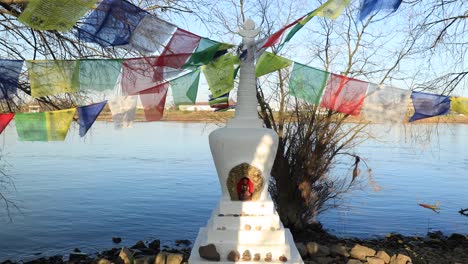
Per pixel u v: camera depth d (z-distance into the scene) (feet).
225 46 16.14
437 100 18.12
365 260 34.55
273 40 15.51
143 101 17.95
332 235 48.01
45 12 12.84
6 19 22.74
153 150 137.18
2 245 46.32
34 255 43.73
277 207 45.85
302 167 45.06
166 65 16.07
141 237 49.96
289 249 21.59
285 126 45.50
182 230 52.90
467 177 91.15
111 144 157.58
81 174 89.66
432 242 45.32
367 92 18.12
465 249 41.52
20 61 15.38
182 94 18.37
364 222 55.01
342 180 64.03
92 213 59.26
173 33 15.17
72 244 47.11
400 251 40.06
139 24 14.73
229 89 17.62
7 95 15.92
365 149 141.69
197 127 293.64
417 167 105.91
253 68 23.56
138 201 66.69
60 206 62.44
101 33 14.87
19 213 58.29
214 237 21.86
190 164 106.73
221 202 22.63
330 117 44.68
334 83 18.17
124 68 16.03
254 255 21.44
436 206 62.75
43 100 26.78
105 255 42.32
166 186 78.59
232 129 22.85
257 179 22.75
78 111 16.87
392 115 18.28
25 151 129.08
